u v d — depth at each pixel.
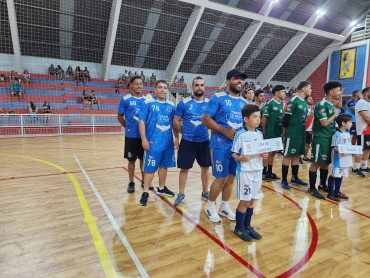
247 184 2.18
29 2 11.55
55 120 11.62
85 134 12.03
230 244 2.16
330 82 3.25
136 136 3.40
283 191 3.69
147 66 16.89
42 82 13.55
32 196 3.29
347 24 18.48
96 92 14.68
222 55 17.94
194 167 5.36
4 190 3.53
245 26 16.19
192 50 16.70
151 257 1.94
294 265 1.85
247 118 2.18
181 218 2.69
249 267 1.83
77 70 14.27
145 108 2.91
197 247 2.11
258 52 18.64
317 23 17.67
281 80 22.53
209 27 15.55
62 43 13.73
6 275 1.70
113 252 2.00
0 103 11.73
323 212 2.90
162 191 3.41
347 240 2.24
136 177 4.32
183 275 1.72
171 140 3.11
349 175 4.68
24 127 10.68
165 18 14.26
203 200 3.26
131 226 2.48
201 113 2.96
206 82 19.02
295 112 3.61
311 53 20.44
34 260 1.88
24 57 13.55
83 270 1.77
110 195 3.38
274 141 2.19
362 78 17.50
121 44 14.84
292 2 15.32
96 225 2.48
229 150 2.42
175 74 16.70
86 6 12.43
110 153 6.73
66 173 4.53
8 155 6.32
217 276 1.72
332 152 3.29
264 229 2.46
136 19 13.82
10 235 2.26
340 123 3.20
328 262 1.90
